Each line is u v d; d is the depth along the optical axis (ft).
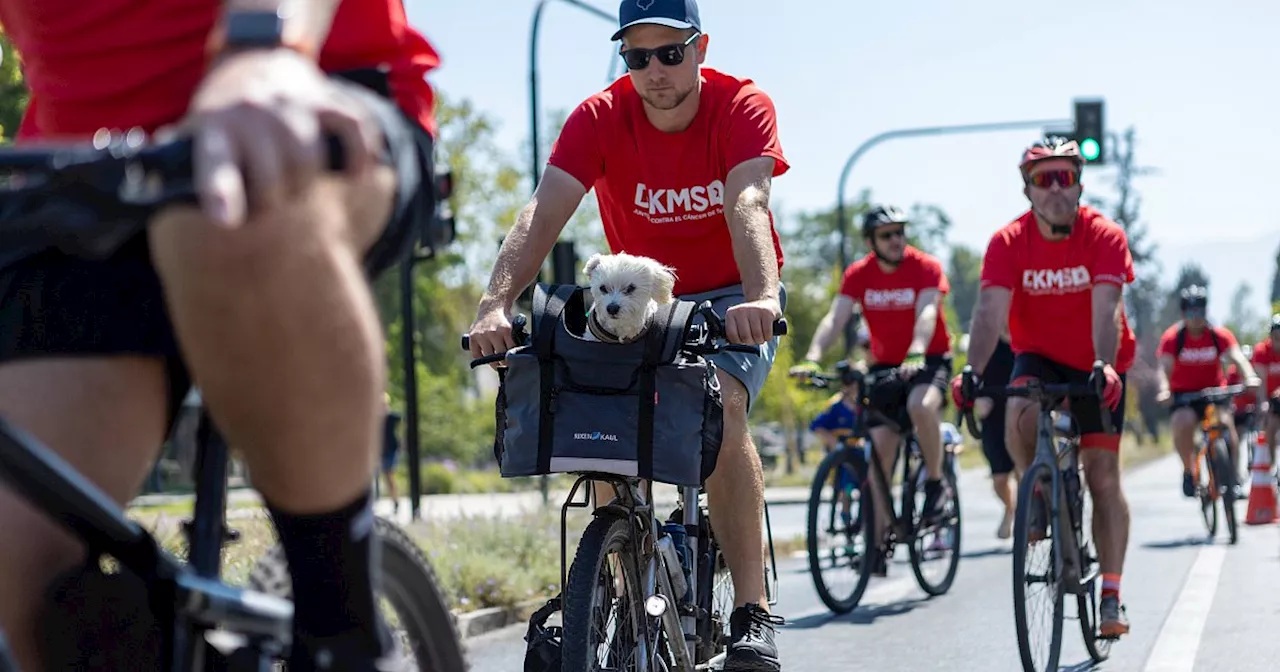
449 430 139.23
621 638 12.62
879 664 21.17
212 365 4.73
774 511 64.95
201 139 3.67
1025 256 21.74
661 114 14.35
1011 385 21.18
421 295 141.18
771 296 12.69
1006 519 40.47
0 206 4.05
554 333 12.21
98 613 5.70
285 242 4.41
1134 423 221.05
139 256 5.51
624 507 12.64
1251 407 54.24
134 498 5.87
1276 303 115.03
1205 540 42.14
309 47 4.34
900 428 29.43
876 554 28.53
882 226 31.65
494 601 26.89
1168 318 421.18
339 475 5.11
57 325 5.47
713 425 12.11
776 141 14.11
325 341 4.66
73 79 5.91
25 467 4.88
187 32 5.82
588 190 14.76
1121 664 20.39
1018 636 17.99
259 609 5.41
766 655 13.28
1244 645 21.86
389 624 6.89
